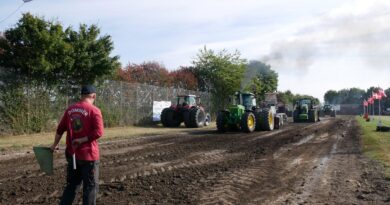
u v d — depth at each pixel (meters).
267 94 32.03
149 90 26.73
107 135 18.11
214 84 39.19
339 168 9.48
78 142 5.01
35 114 18.31
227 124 20.89
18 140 15.52
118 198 6.71
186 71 39.12
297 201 6.50
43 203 6.41
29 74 18.20
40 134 17.91
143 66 35.44
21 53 17.88
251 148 13.77
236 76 39.16
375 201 6.43
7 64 18.17
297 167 9.71
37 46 18.12
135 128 23.06
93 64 20.77
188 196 6.82
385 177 8.25
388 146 13.20
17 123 17.48
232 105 21.17
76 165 5.04
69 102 20.23
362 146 13.75
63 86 19.88
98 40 21.14
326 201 6.48
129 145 14.70
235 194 6.97
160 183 7.89
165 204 6.34
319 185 7.65
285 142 15.67
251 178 8.36
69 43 19.78
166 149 13.52
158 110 27.58
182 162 10.66
